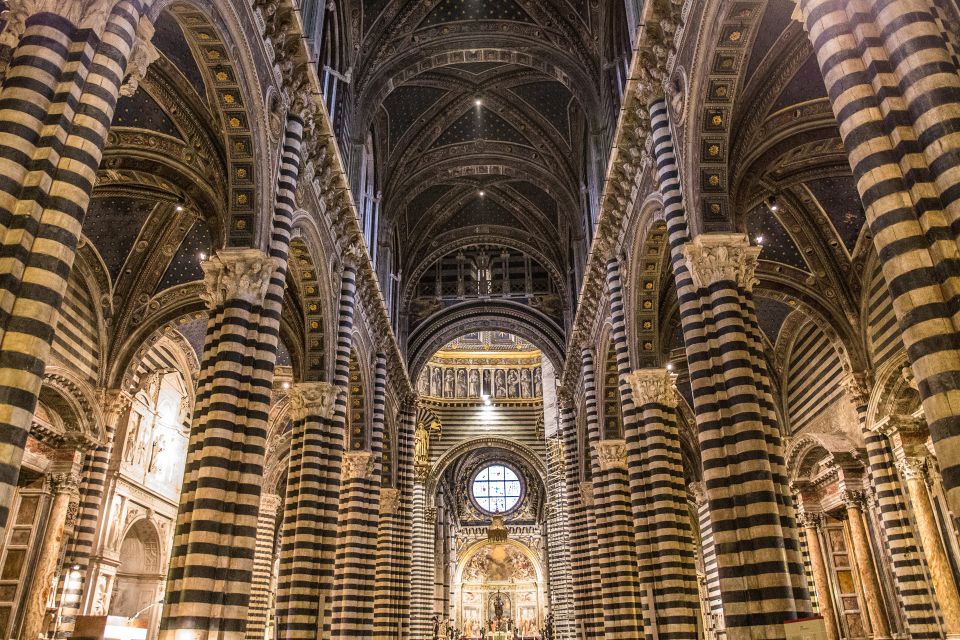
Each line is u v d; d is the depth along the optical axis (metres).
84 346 21.98
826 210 21.59
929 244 7.05
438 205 34.88
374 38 24.92
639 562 18.02
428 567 49.38
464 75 28.58
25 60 8.31
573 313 33.91
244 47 13.96
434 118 29.89
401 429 34.56
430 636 48.09
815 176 19.09
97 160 8.57
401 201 31.62
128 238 22.19
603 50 23.39
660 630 17.08
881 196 7.38
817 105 16.28
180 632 11.63
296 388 20.03
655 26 15.55
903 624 20.95
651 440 18.39
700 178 14.27
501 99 29.47
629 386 19.75
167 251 22.64
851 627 23.83
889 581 21.47
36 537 19.69
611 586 23.70
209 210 16.86
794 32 14.92
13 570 19.27
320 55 20.61
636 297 19.66
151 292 23.09
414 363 35.88
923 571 19.72
